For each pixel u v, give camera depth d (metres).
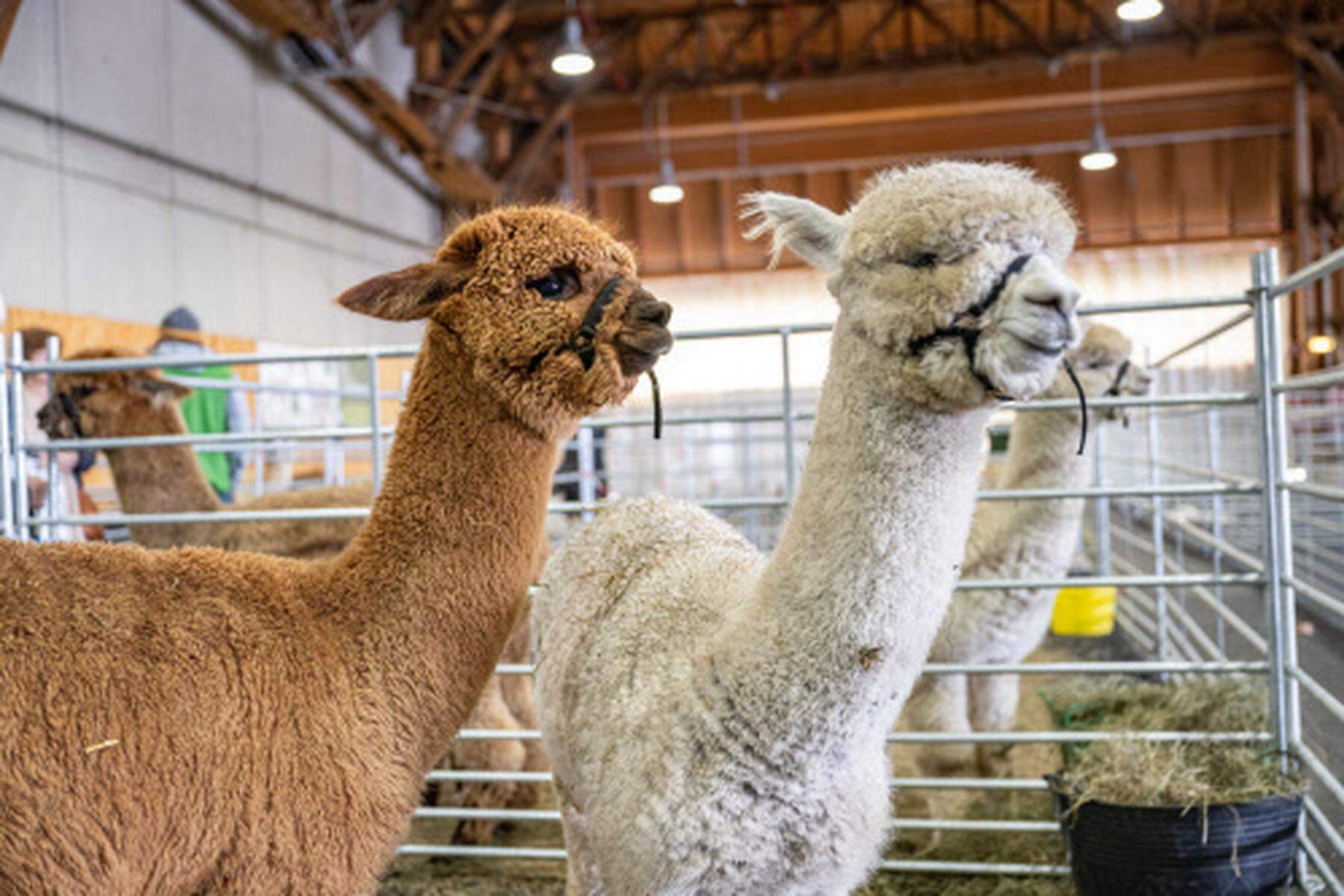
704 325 19.67
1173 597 7.53
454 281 2.22
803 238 2.17
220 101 10.53
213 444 7.59
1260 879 3.08
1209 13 15.16
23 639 1.73
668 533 2.86
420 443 2.21
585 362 2.18
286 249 11.86
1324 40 16.06
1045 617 4.45
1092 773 3.39
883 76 15.81
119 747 1.74
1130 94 16.98
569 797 2.83
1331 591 7.10
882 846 2.40
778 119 17.56
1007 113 18.20
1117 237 18.58
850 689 1.97
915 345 1.83
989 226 1.77
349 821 1.95
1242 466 10.70
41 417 5.39
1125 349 4.56
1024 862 3.97
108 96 8.80
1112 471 13.02
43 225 8.02
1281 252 18.12
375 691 2.04
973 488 2.00
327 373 12.65
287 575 2.11
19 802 1.65
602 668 2.46
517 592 2.25
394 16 13.78
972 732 4.42
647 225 19.55
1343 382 2.91
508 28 16.22
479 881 4.17
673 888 2.08
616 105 17.62
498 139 16.84
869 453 1.93
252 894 1.86
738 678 2.05
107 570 1.93
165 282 9.52
